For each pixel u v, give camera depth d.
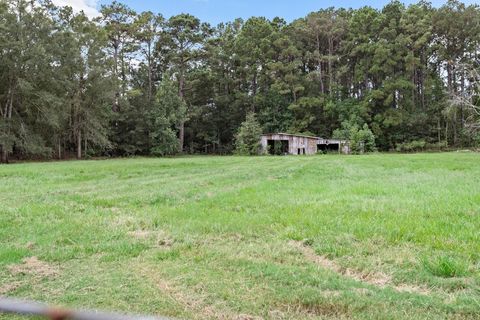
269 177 11.07
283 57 49.19
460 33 46.06
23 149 29.08
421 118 43.66
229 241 4.18
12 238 4.43
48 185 9.73
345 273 3.17
